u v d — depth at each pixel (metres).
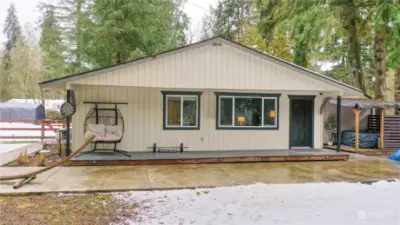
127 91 9.74
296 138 10.98
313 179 6.91
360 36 14.12
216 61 8.93
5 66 33.81
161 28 16.06
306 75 9.54
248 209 4.87
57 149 10.39
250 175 7.28
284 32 14.01
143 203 5.12
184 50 8.68
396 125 11.70
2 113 21.66
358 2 12.75
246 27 23.19
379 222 4.36
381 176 7.23
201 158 8.77
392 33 10.39
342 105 11.69
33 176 6.28
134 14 14.66
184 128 10.09
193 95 10.13
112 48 14.56
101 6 14.41
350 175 7.34
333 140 12.84
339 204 5.16
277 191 5.89
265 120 10.65
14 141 14.51
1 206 4.84
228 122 10.39
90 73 8.11
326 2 12.07
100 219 4.34
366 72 18.14
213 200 5.31
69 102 8.23
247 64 9.15
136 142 9.82
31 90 29.94
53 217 4.38
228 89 9.29
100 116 9.59
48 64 16.25
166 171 7.61
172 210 4.78
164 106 9.97
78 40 14.91
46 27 16.09
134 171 7.53
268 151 10.11
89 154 8.94
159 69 8.55
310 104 11.05
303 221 4.38
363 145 11.94
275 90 9.70
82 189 5.76
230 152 9.82
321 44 13.17
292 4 12.92
